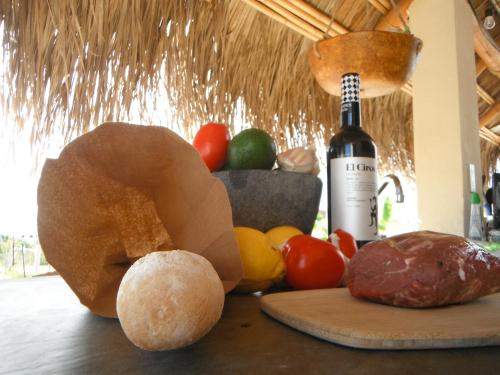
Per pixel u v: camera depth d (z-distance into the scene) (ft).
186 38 3.79
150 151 1.36
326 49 2.91
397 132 7.20
